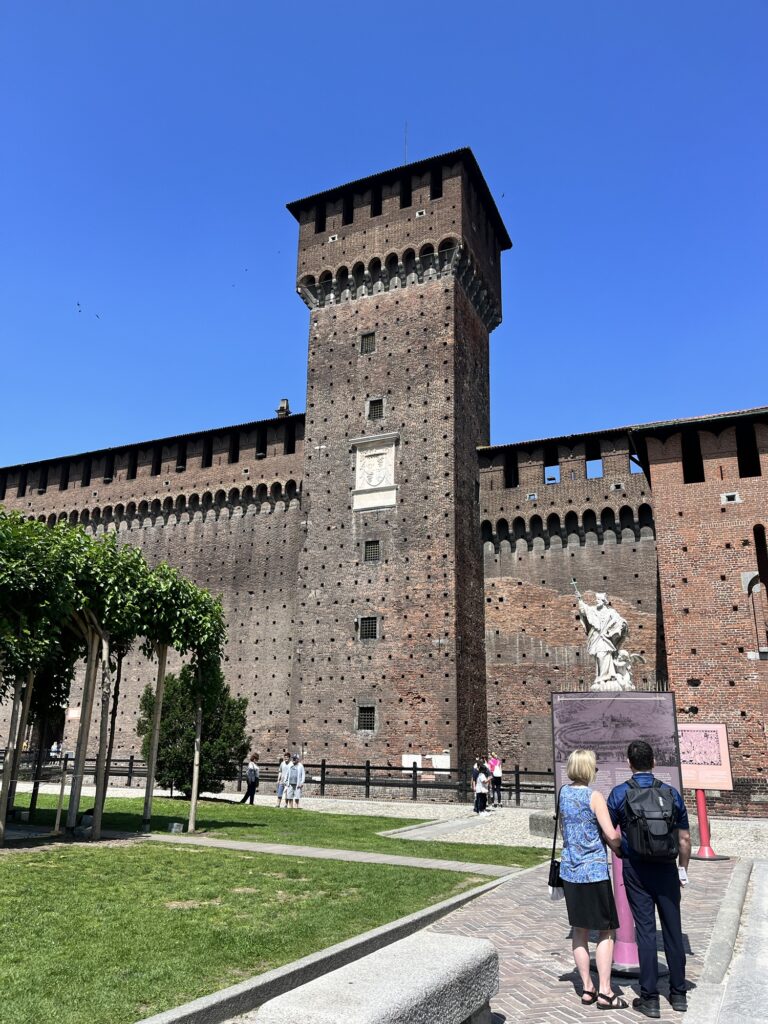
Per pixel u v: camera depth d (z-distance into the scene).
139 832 22.03
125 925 11.05
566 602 42.72
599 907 8.45
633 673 40.34
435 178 49.66
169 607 23.42
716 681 33.47
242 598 48.91
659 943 10.77
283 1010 5.34
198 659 24.31
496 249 55.53
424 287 47.38
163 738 35.88
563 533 43.84
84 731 21.59
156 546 52.81
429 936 7.43
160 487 53.34
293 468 49.34
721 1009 8.09
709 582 34.75
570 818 8.92
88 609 21.62
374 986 5.79
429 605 41.59
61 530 21.91
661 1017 8.07
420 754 39.31
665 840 8.38
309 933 10.84
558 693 15.88
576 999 8.62
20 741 25.11
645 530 42.06
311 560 45.38
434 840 22.52
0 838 18.91
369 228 49.75
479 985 6.75
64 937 10.36
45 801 31.41
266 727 45.44
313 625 44.09
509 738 42.00
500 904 13.21
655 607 40.78
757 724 32.41
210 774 35.47
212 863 16.47
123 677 51.12
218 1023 7.79
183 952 9.82
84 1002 7.99
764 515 34.75
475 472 46.53
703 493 36.00
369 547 44.19
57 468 57.72
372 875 15.49
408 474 44.31
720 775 19.20
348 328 48.94
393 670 41.34
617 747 15.29
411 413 45.34
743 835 23.55
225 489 51.09
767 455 35.53
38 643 19.56
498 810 32.28
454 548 41.94
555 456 47.31
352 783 38.03
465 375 47.16
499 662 43.34
